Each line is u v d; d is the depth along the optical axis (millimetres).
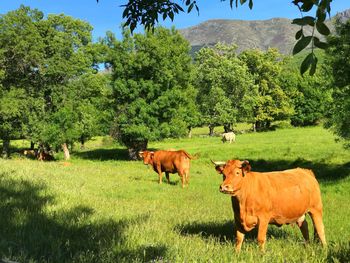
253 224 8078
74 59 48688
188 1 5551
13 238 7367
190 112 50812
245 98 75938
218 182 24312
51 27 49250
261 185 8102
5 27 46375
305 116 84250
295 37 3281
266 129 83875
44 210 10516
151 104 42719
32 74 49562
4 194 12234
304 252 7602
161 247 7324
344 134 24812
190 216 12289
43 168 24391
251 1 3895
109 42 44281
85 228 8812
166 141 68875
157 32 45906
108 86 45062
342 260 7184
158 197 17375
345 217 14797
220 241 9234
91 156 50750
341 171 28453
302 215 8859
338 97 24750
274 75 84875
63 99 48531
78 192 15000
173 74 44438
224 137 56688
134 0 5957
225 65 76500
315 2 3156
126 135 44094
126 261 6441
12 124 48156
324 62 24047
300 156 36969
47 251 6742
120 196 16891
